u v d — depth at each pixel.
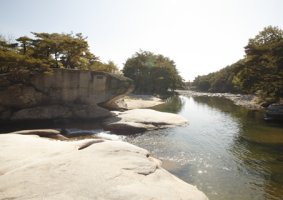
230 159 16.95
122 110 38.53
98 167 10.20
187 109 46.72
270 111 32.84
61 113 28.45
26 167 9.99
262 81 38.50
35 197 7.83
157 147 19.56
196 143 21.03
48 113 27.81
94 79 31.95
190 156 17.47
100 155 11.62
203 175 14.07
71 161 10.63
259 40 46.31
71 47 36.28
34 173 9.40
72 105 29.98
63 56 38.00
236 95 94.25
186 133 24.72
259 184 12.98
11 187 8.38
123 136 22.86
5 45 31.72
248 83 40.09
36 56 32.41
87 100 31.81
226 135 24.20
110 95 33.19
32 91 28.00
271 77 35.03
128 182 9.30
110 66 51.00
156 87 81.75
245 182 13.21
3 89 26.12
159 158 16.86
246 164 16.02
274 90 36.28
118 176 9.62
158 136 23.16
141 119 28.25
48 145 13.91
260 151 18.91
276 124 30.33
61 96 30.20
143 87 80.19
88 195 8.12
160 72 83.31
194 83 187.25
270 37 45.91
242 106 52.56
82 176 9.30
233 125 29.53
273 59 37.22
